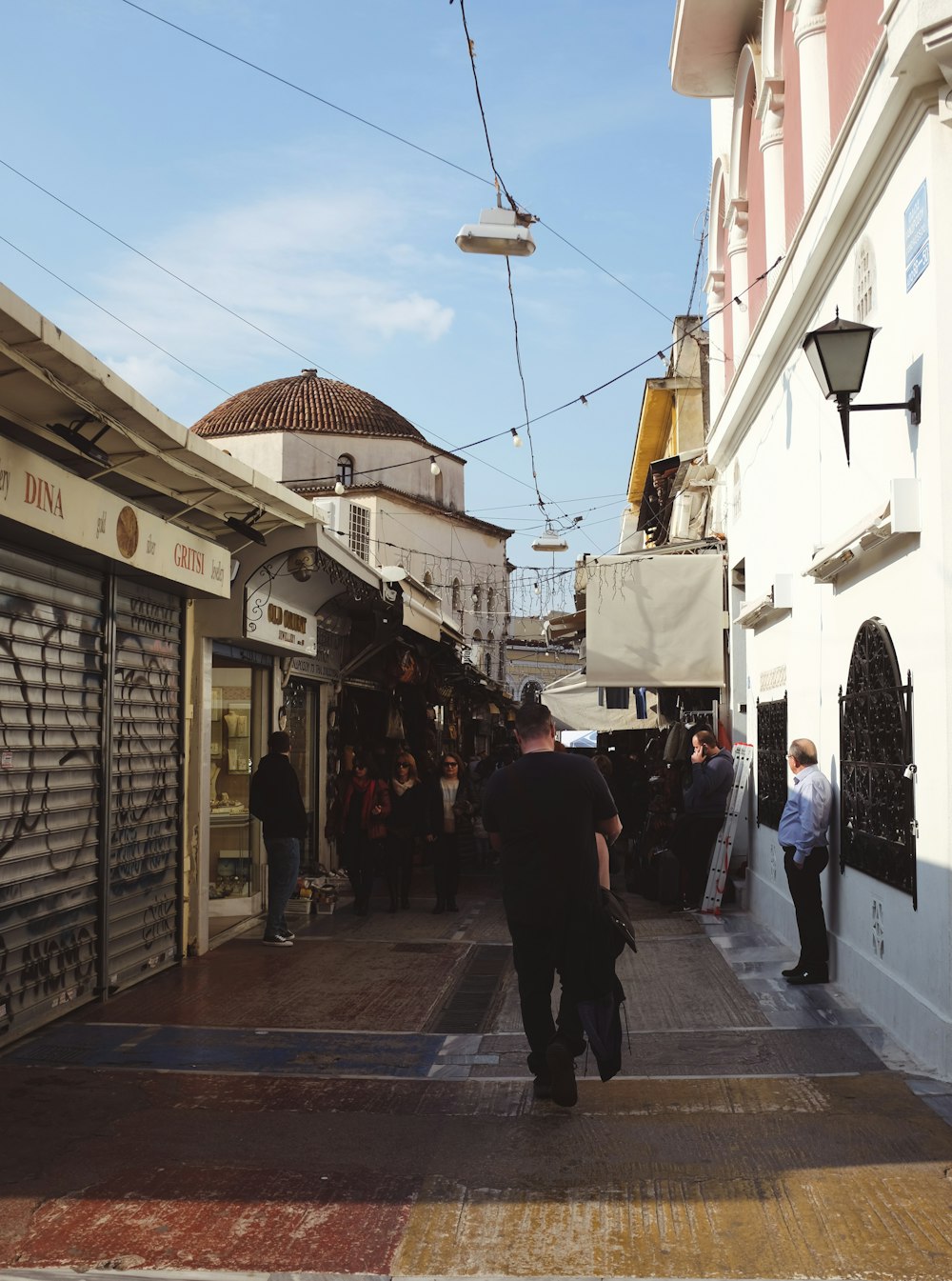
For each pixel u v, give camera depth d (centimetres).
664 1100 584
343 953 1048
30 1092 609
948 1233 411
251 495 972
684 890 1328
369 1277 389
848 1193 448
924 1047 626
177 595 999
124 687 885
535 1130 539
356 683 1734
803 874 862
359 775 1343
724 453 1466
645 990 870
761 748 1208
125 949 888
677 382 2473
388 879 1342
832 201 784
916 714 640
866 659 744
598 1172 479
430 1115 565
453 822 1349
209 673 1070
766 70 1115
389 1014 799
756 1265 391
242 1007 821
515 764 599
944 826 594
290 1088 618
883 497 713
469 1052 693
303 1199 454
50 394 657
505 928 1213
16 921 716
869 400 741
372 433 4481
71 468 779
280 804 1098
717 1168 480
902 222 664
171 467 830
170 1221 434
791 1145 505
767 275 1122
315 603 1341
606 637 1498
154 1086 621
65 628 785
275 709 1316
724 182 1468
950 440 598
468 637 4722
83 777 811
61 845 777
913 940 651
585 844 579
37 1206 449
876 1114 544
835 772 859
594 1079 628
